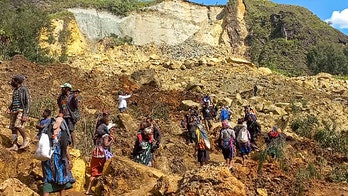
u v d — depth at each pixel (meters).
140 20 63.16
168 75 29.16
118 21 61.12
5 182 6.34
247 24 70.88
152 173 8.05
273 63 61.44
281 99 24.83
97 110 17.17
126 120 14.59
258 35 68.81
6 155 7.95
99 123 8.85
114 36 57.19
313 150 16.27
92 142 11.05
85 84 22.67
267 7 77.31
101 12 60.84
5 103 13.59
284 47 65.62
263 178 10.50
